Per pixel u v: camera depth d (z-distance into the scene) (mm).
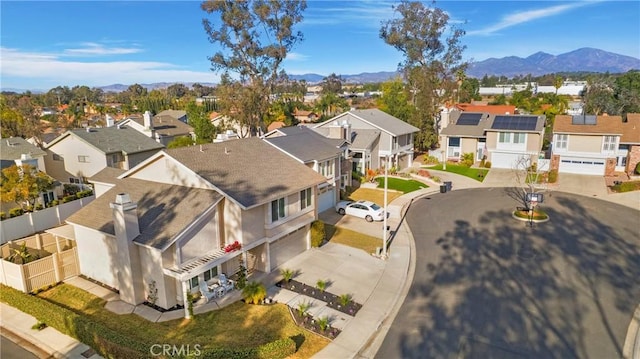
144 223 19219
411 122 61156
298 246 24609
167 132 64250
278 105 84250
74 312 18047
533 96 118375
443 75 70062
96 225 20188
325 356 14852
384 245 23844
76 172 42688
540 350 15023
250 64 63344
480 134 53156
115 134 45594
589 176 44188
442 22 71500
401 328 16719
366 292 19781
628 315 17234
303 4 62781
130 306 18656
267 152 27797
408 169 51031
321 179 25812
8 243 23484
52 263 20750
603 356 14633
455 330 16422
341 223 30406
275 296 19422
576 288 19625
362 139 46156
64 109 121312
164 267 18016
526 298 18797
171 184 22328
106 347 15141
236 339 15906
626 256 23219
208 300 18953
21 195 28984
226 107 59781
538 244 25375
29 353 15734
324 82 185625
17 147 39219
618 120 45031
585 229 27938
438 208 34188
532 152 48562
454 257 23781
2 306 19094
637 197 35719
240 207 19688
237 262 21766
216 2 59406
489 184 42781
